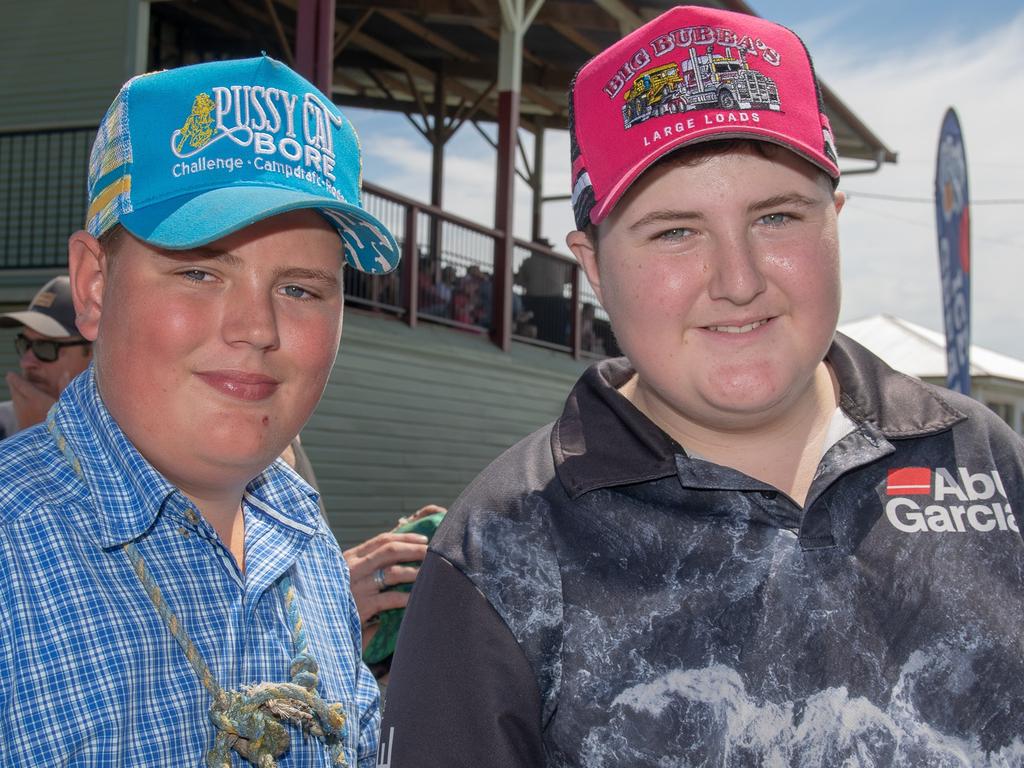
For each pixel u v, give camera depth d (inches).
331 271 59.9
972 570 55.7
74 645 51.0
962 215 210.4
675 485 57.0
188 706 54.2
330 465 351.3
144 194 54.9
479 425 429.1
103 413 57.9
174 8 451.2
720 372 55.5
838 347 64.0
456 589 55.6
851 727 52.4
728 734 52.7
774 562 55.2
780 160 55.4
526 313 498.9
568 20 470.6
